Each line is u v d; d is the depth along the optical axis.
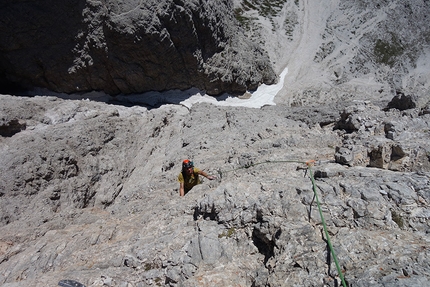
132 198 9.70
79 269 5.63
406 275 3.54
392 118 8.39
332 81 23.75
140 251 5.46
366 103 10.44
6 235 7.22
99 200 10.05
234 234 5.19
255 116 14.27
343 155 6.32
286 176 6.18
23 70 17.11
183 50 18.34
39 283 5.21
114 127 12.41
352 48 25.83
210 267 4.84
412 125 7.43
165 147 13.43
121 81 18.31
